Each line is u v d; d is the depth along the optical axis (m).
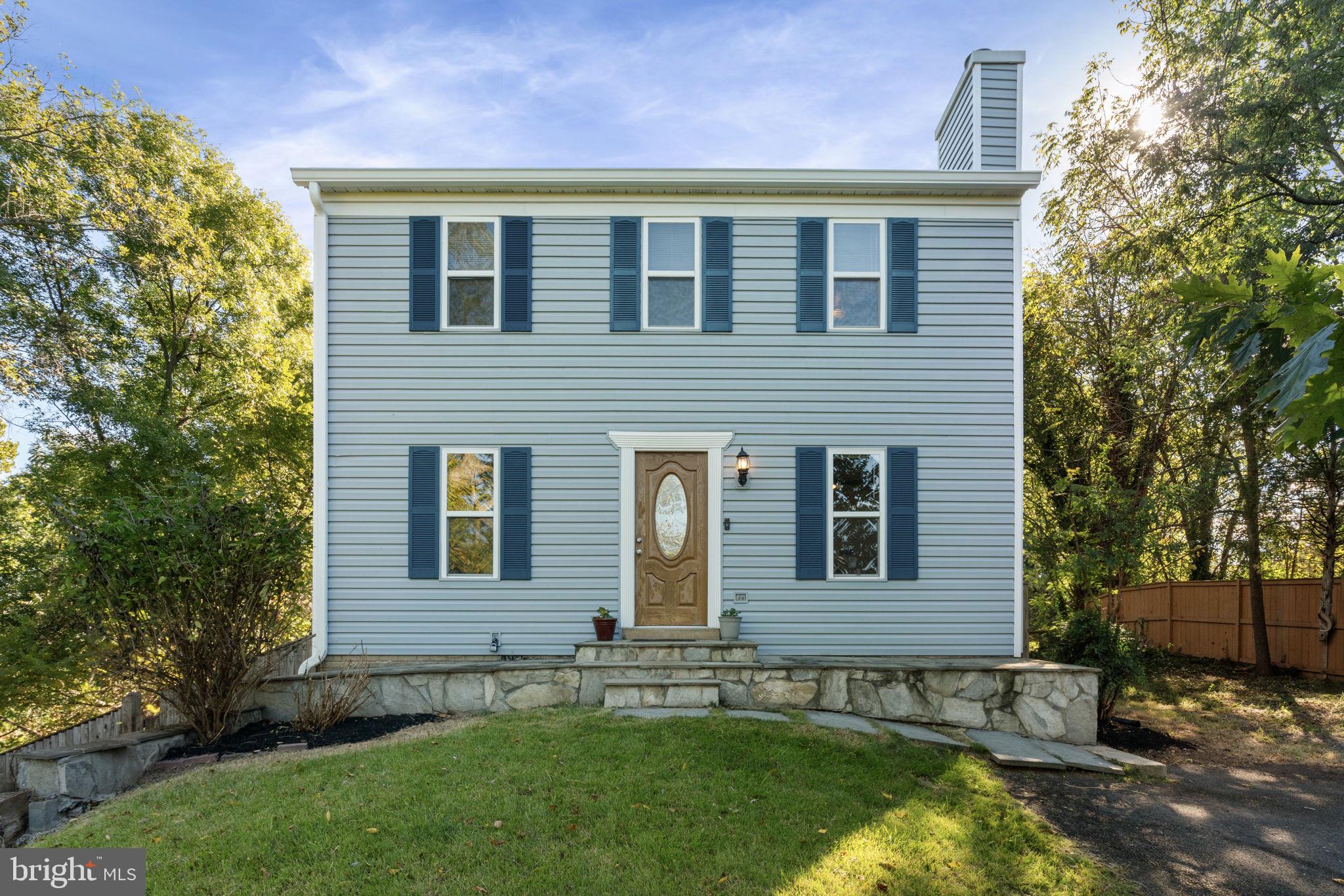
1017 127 8.59
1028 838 4.50
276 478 16.44
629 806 4.50
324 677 6.84
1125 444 11.32
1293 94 8.88
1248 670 11.41
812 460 8.12
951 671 7.18
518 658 7.93
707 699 6.84
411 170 7.91
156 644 6.28
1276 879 4.22
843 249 8.34
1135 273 10.95
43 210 10.49
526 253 8.19
